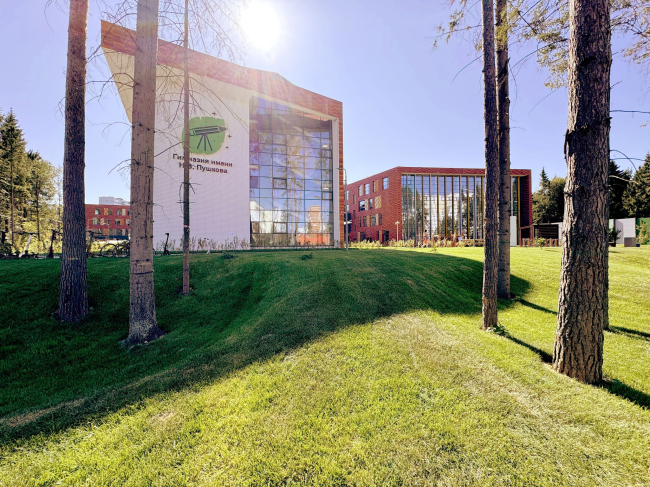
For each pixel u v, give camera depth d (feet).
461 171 133.59
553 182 162.61
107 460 8.39
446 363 12.94
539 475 7.33
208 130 61.93
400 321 18.03
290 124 79.41
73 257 21.04
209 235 61.62
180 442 8.92
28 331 18.97
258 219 75.41
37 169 99.71
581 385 11.35
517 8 20.85
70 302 20.79
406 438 8.63
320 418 9.64
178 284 28.91
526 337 17.19
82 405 11.68
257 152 75.87
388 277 27.84
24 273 25.27
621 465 7.56
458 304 23.75
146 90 19.44
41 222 105.81
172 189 58.59
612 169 125.08
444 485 7.16
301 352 14.40
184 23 25.17
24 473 8.03
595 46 12.04
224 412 10.22
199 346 18.02
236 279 29.66
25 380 15.08
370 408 10.07
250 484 7.39
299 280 26.78
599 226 11.95
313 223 81.71
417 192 133.90
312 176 81.87
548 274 33.22
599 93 12.02
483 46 19.35
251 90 62.85
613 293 27.30
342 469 7.68
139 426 9.84
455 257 40.81
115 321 21.65
